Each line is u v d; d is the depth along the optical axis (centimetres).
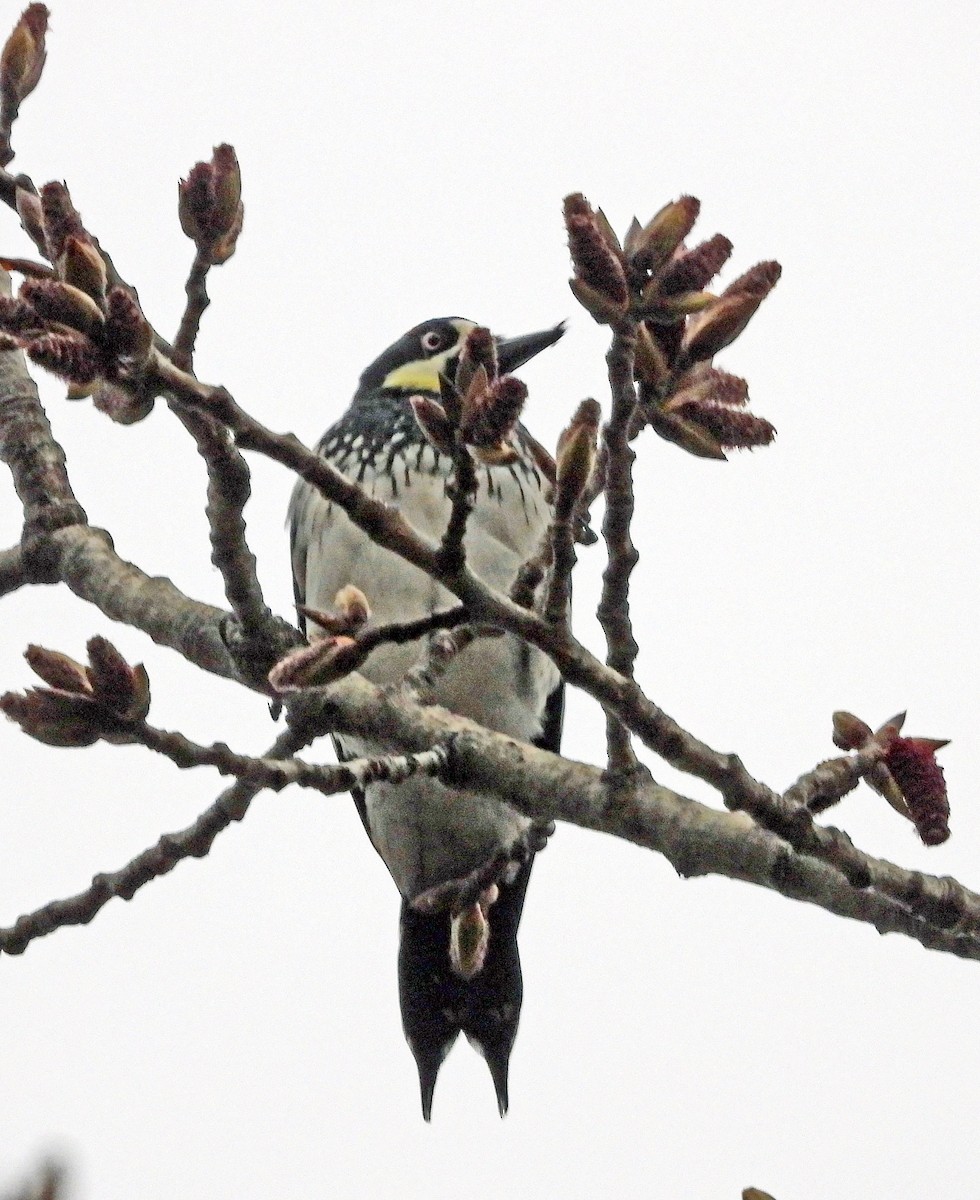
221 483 849
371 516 714
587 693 766
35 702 741
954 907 789
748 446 720
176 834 887
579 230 685
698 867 836
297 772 794
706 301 696
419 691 925
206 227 777
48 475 1031
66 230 667
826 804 790
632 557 766
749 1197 730
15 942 895
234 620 940
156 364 658
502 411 683
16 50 952
